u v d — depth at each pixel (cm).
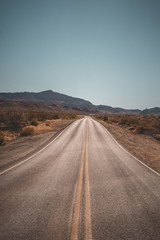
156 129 3691
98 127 4019
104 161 1315
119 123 5634
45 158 1392
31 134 2805
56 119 6006
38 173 1027
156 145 2364
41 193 761
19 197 723
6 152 1655
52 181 902
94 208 641
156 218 584
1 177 962
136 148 1941
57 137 2509
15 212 611
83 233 505
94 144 2039
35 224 544
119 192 778
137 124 4844
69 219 572
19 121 3400
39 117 4744
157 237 495
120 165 1215
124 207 651
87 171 1067
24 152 1623
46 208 638
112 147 1900
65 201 691
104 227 534
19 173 1029
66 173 1028
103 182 895
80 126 4078
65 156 1460
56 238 484
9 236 493
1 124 3238
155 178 966
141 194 760
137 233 510
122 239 485
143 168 1157
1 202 682
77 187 827
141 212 618
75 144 2019
